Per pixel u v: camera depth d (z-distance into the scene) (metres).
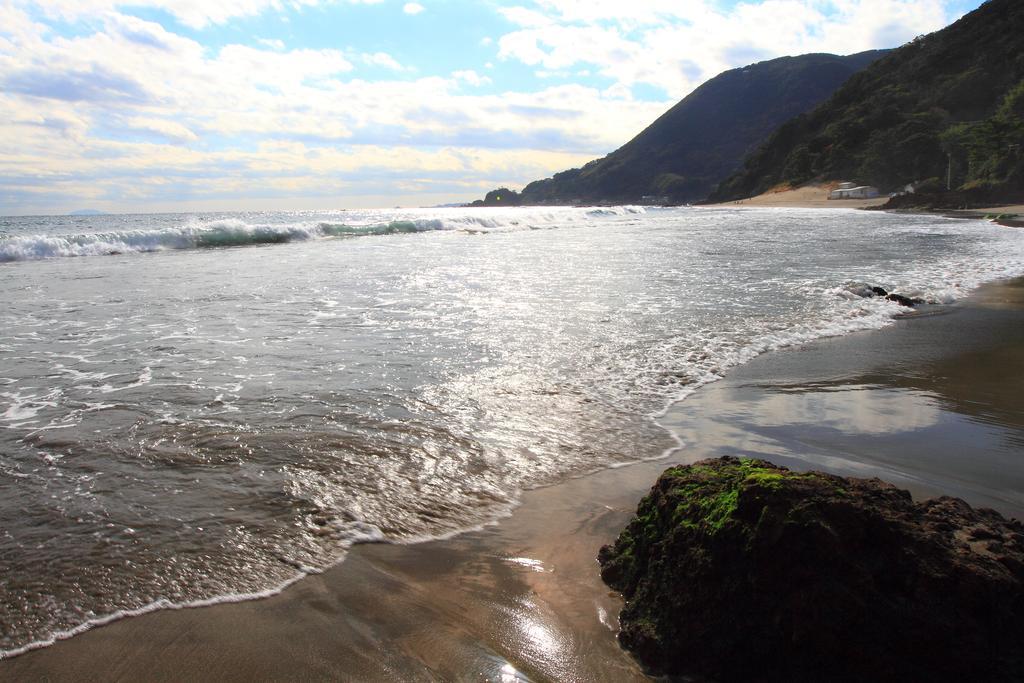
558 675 2.68
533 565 3.49
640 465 4.77
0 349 7.77
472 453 4.88
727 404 6.15
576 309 10.46
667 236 26.97
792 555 2.66
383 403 5.91
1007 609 2.55
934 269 15.88
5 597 3.11
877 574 2.64
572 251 20.45
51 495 4.12
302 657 2.77
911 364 7.61
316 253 20.00
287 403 5.88
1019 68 88.12
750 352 8.05
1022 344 8.59
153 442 4.96
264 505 4.05
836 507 2.75
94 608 3.07
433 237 27.33
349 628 2.97
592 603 3.15
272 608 3.10
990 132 67.38
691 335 8.79
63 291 12.14
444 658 2.77
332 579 3.34
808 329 9.31
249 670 2.69
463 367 7.12
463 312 10.18
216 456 4.72
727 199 124.69
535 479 4.51
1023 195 56.59
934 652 2.51
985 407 6.14
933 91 98.12
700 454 4.98
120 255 19.42
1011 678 2.46
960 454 5.01
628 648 2.84
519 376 6.84
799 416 5.84
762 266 16.25
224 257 18.77
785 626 2.61
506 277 14.20
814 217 45.03
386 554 3.57
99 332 8.70
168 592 3.20
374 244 23.64
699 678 2.67
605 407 5.99
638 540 3.27
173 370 6.92
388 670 2.70
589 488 4.39
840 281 13.61
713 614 2.70
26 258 18.34
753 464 3.39
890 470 4.70
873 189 81.62
